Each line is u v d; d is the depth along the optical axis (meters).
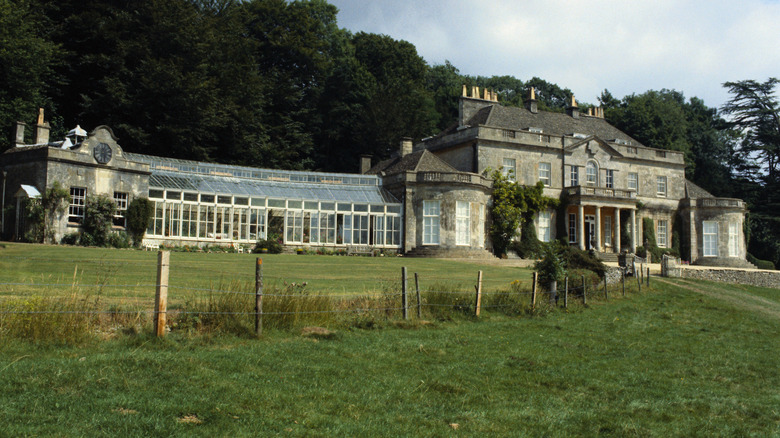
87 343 11.53
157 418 8.34
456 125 58.25
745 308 27.91
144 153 51.06
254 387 10.12
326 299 15.95
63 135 48.47
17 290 14.70
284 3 68.69
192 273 22.30
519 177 50.75
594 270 27.83
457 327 17.20
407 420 9.26
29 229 32.62
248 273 23.92
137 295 16.28
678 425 10.06
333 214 44.31
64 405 8.53
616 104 94.12
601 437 9.28
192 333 12.91
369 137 68.25
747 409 11.30
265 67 68.75
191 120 51.72
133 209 36.59
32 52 44.38
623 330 19.56
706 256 58.31
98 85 51.69
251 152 57.69
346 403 9.81
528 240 49.59
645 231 56.94
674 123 80.38
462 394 10.93
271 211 42.59
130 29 51.97
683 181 59.84
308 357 12.34
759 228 69.44
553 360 14.21
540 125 56.03
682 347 17.41
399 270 30.00
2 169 35.62
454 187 44.75
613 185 55.78
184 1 53.56
